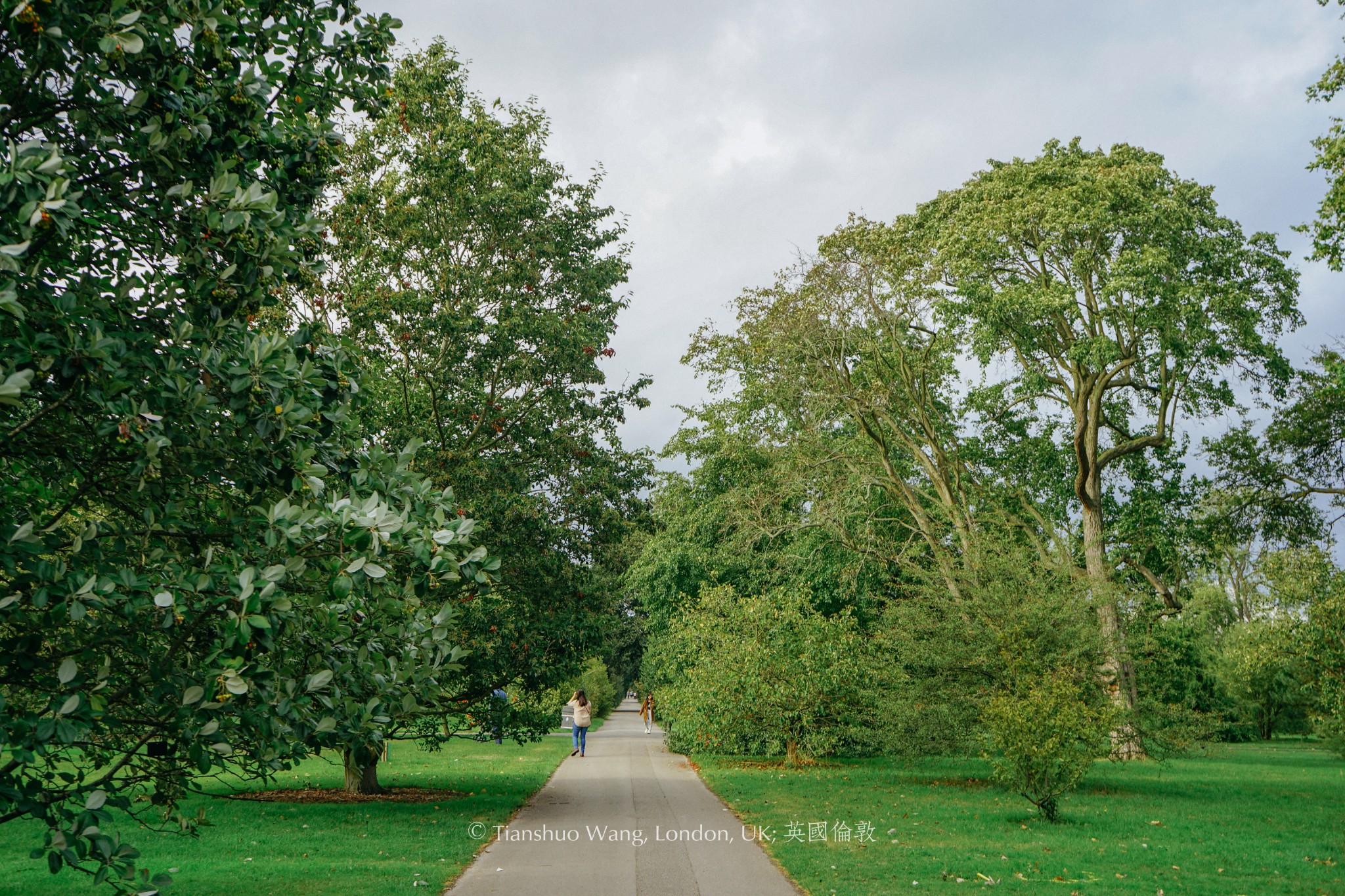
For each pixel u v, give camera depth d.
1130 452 27.80
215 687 4.55
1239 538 27.78
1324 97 15.68
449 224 15.90
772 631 22.22
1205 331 22.91
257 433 4.85
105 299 4.87
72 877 8.91
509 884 8.95
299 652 5.27
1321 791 19.08
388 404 14.98
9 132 4.91
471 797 16.36
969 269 23.14
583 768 23.22
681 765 24.03
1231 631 46.84
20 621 4.45
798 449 26.25
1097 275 23.86
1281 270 23.84
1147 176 22.92
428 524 5.54
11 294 3.71
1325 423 26.22
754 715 22.05
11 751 4.14
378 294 14.45
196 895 8.24
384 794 16.62
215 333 4.99
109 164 5.27
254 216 5.01
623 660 63.25
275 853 10.48
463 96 16.38
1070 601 18.30
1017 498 28.38
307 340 5.52
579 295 16.92
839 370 25.50
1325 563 15.62
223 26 5.20
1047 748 13.51
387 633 5.60
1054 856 10.72
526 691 16.22
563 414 16.25
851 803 15.74
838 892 8.59
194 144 5.14
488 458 15.45
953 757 18.39
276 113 6.18
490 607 14.36
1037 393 27.33
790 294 24.53
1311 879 9.68
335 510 4.93
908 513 29.25
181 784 5.64
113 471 5.24
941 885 8.91
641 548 34.19
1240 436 27.62
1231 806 16.09
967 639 18.16
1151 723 18.11
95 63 4.66
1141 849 11.32
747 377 26.69
